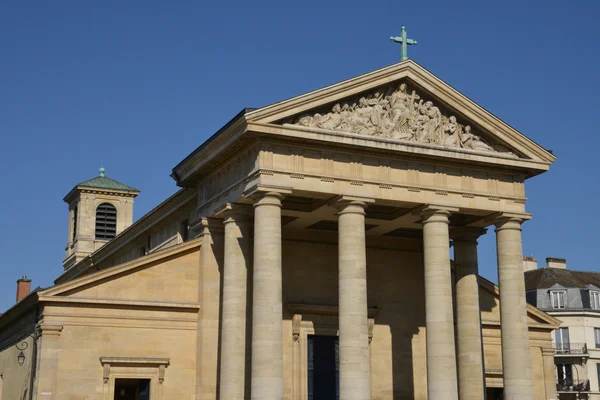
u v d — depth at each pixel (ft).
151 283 155.22
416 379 172.24
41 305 148.15
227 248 150.10
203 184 161.99
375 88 149.28
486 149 157.48
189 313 155.84
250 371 152.87
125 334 150.82
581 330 290.56
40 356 144.56
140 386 154.10
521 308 154.40
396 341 172.65
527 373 151.12
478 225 166.91
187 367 153.48
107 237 281.74
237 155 148.05
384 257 176.86
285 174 140.87
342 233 144.25
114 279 152.87
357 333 138.82
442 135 153.48
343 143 143.64
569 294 296.51
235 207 149.59
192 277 158.20
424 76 151.53
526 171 160.56
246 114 136.67
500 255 157.89
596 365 290.56
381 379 169.17
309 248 169.68
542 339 189.16
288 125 140.46
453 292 175.73
